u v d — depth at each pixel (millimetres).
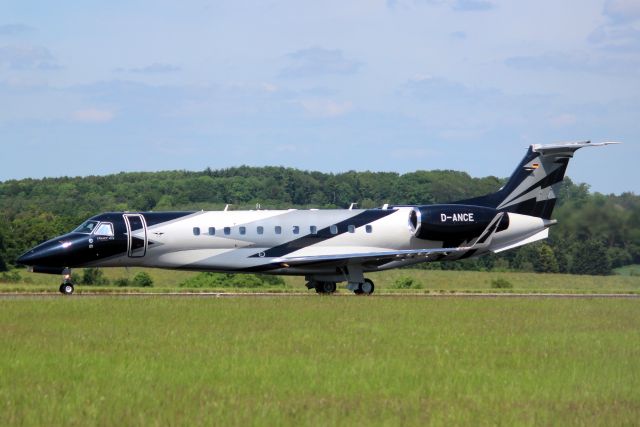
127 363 38344
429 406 31453
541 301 74250
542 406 31891
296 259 81125
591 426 29031
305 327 52000
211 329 50250
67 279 78625
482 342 47312
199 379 35219
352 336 48375
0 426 27547
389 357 41406
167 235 79500
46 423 27969
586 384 35875
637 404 32594
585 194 137500
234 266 81125
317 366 38375
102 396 31641
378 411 30484
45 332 48000
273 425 28250
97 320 53688
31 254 76938
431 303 69438
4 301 64750
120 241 78312
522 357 42125
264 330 50281
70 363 38125
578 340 48844
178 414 29344
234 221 81312
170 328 50438
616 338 50000
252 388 33781
